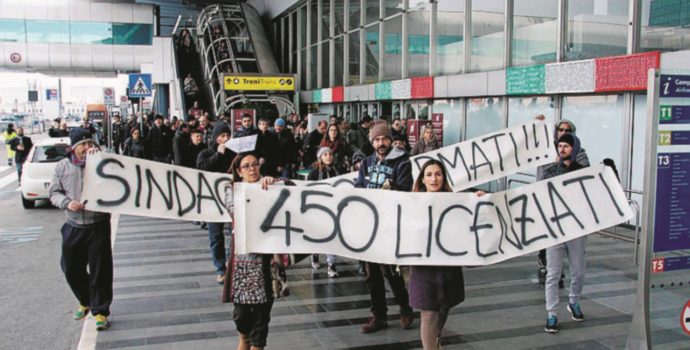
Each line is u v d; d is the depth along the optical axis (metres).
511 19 14.67
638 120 11.02
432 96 17.66
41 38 43.41
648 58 10.23
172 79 33.22
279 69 34.50
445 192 5.14
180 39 38.84
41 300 7.46
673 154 4.83
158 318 6.65
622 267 8.45
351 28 24.80
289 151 11.55
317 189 5.12
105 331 6.26
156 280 8.18
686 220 4.92
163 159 16.81
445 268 5.05
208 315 6.75
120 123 32.53
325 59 27.98
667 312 5.09
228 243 10.36
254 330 5.05
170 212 6.05
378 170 6.19
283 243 5.06
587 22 12.22
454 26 17.19
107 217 6.36
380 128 6.15
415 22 19.47
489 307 6.92
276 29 35.34
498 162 7.93
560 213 5.39
